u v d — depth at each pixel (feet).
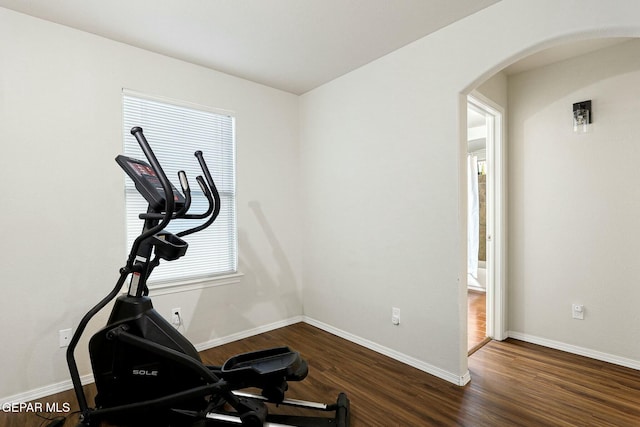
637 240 7.86
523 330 9.80
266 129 10.95
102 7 6.63
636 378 7.46
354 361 8.58
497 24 6.56
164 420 6.03
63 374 7.25
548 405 6.49
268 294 10.97
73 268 7.37
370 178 9.29
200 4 6.56
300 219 11.89
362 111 9.50
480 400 6.69
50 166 7.10
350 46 8.33
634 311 7.91
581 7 5.54
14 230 6.71
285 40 8.04
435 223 7.73
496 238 9.77
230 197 10.22
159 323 6.20
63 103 7.26
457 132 7.25
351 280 9.96
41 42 7.01
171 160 9.00
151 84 8.55
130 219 8.30
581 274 8.69
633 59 7.87
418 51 8.00
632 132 7.89
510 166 9.96
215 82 9.72
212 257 9.82
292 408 6.57
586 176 8.58
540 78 9.36
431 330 7.86
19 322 6.77
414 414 6.26
